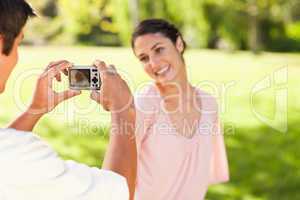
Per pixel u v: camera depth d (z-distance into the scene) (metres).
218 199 5.04
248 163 6.20
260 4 18.33
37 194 1.17
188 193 2.44
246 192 5.31
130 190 1.32
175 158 2.37
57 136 6.87
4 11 1.19
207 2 17.02
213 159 2.63
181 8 16.19
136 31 2.46
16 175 1.15
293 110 8.66
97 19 20.27
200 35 17.22
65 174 1.19
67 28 19.86
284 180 5.68
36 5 20.55
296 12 21.23
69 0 19.42
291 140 7.04
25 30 1.26
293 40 21.19
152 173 2.39
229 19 17.50
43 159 1.16
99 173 1.24
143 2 15.79
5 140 1.15
